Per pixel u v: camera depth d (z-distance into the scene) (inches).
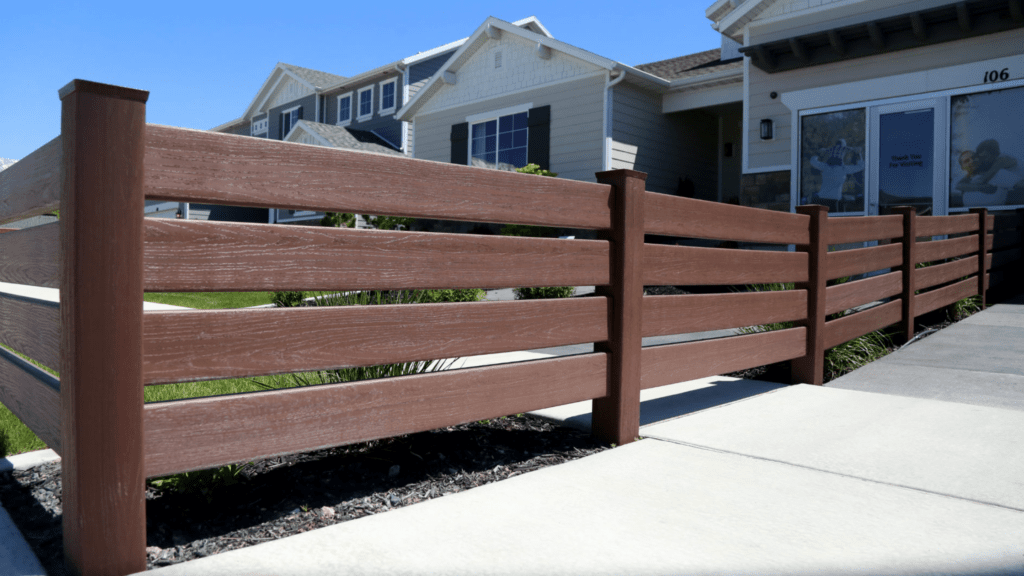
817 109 380.5
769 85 400.5
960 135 335.0
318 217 721.6
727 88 479.2
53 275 68.9
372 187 84.0
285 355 76.3
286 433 76.4
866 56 362.0
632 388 117.6
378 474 98.8
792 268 163.0
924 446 112.9
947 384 162.6
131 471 64.4
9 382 91.0
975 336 221.9
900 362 189.9
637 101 492.7
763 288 228.1
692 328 132.9
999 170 324.5
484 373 97.0
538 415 133.0
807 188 385.7
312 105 941.2
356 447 108.6
